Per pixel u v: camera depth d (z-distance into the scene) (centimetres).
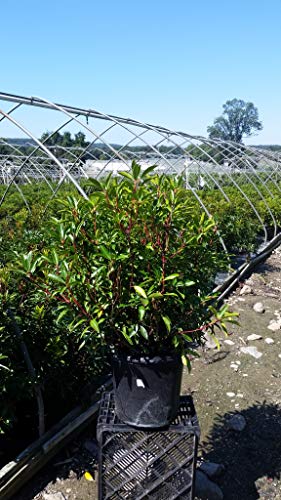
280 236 1122
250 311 609
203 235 238
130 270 220
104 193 215
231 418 362
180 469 238
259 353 480
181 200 249
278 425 357
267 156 1639
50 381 314
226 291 656
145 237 216
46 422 324
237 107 6062
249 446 332
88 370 340
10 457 295
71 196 231
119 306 213
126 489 244
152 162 1889
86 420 333
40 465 293
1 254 375
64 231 220
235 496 285
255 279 762
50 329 311
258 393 405
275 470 308
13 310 300
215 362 460
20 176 2316
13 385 265
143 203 212
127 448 238
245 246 814
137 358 228
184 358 222
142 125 826
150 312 227
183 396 267
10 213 903
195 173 1786
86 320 216
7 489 266
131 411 233
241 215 875
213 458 319
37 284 234
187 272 232
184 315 237
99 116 720
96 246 217
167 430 232
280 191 1455
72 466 304
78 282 212
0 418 266
